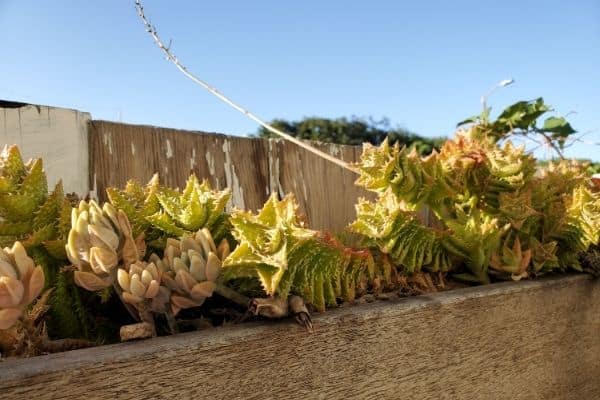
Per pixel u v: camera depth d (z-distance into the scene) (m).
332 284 1.03
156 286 0.80
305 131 21.02
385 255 1.30
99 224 0.80
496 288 1.34
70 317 0.95
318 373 0.92
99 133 1.36
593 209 1.58
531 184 1.66
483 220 1.57
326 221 1.96
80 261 0.80
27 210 0.90
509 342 1.35
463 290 1.30
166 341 0.77
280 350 0.87
